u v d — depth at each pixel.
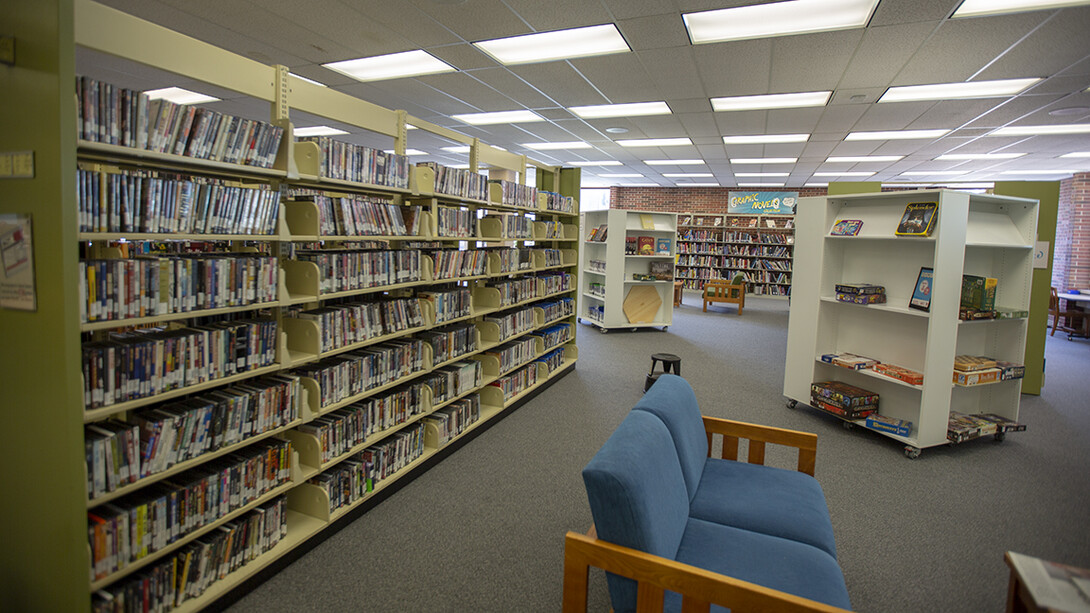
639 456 1.60
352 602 2.03
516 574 2.22
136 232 1.64
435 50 4.50
